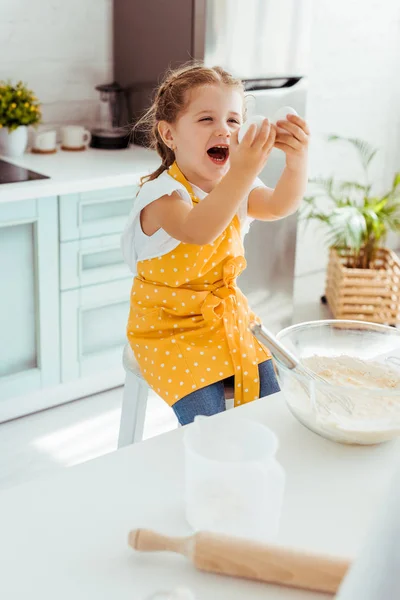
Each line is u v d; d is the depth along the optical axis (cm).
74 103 309
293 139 134
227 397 151
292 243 316
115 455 97
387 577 57
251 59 277
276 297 321
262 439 86
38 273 245
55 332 255
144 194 150
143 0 286
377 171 435
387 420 98
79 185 242
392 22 406
